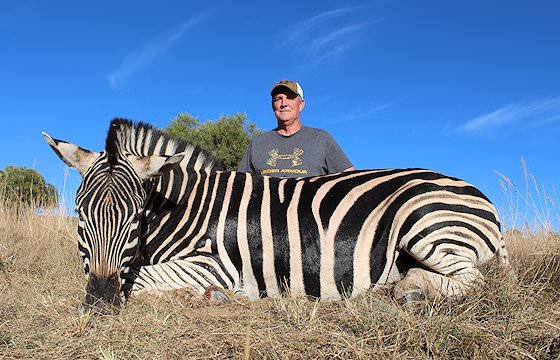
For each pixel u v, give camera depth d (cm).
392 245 191
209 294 188
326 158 289
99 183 174
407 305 166
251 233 201
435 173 199
